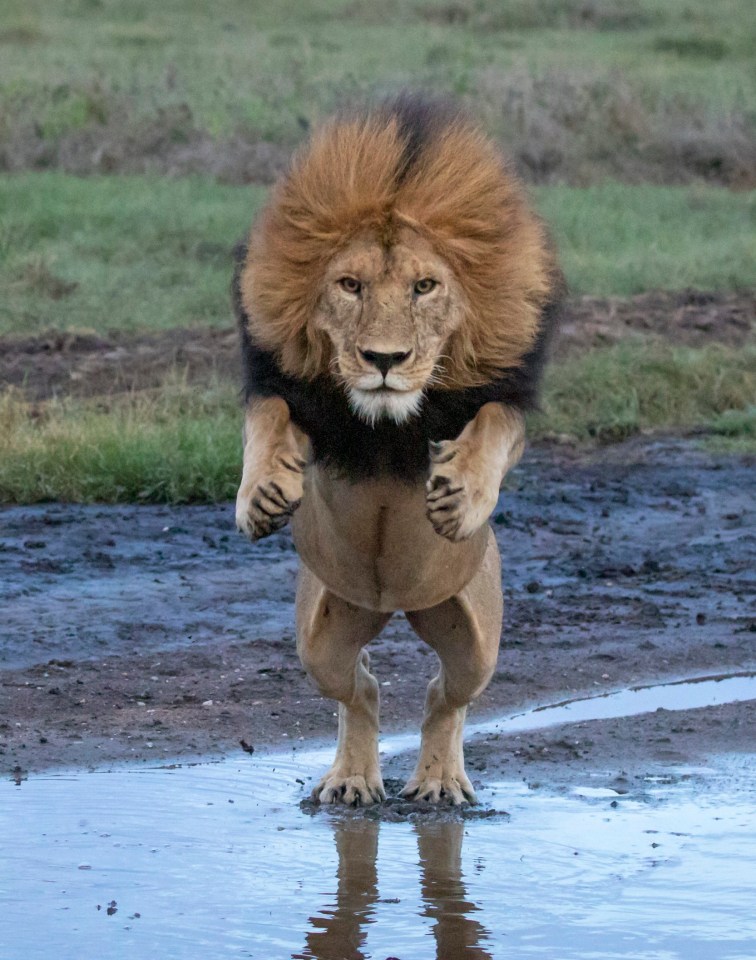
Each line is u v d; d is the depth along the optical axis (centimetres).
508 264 815
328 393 831
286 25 6506
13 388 2211
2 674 1312
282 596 1566
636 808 1027
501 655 1405
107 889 870
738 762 1133
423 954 784
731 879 895
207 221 3344
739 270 3122
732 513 1898
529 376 855
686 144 4241
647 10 6619
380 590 900
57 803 1020
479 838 964
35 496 1897
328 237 794
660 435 2277
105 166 3934
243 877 891
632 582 1642
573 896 867
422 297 793
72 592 1543
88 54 5438
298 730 1198
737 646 1436
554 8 6612
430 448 812
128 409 2133
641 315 2777
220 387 2286
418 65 5153
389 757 1145
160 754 1132
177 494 1902
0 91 4231
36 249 3156
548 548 1756
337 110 835
